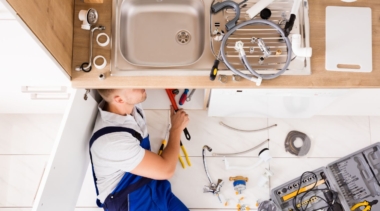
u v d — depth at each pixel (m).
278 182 2.22
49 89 1.58
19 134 2.27
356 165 2.17
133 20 1.68
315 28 1.53
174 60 1.64
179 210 2.04
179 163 2.25
